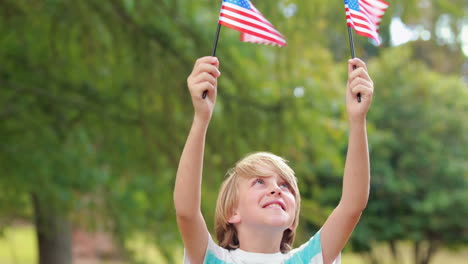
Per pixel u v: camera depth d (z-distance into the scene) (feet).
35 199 33.22
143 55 26.27
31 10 25.66
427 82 50.24
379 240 50.78
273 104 28.43
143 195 32.86
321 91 29.45
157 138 28.91
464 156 48.93
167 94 27.14
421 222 49.39
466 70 60.54
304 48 28.71
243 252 8.82
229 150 28.12
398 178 48.85
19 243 63.87
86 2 25.31
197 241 8.63
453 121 49.08
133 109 29.53
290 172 9.14
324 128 29.78
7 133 29.58
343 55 43.96
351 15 9.75
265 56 29.45
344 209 8.86
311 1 26.96
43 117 29.71
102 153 30.94
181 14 26.96
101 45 25.89
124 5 25.40
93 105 29.63
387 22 27.68
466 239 50.29
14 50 28.09
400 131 49.42
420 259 54.65
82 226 34.47
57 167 30.09
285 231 9.51
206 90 8.20
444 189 48.44
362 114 8.59
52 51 26.53
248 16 9.64
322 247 8.99
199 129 8.27
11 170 29.73
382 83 50.57
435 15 32.01
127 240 34.88
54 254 35.86
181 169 8.36
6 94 28.96
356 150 8.69
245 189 8.91
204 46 27.09
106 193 33.09
